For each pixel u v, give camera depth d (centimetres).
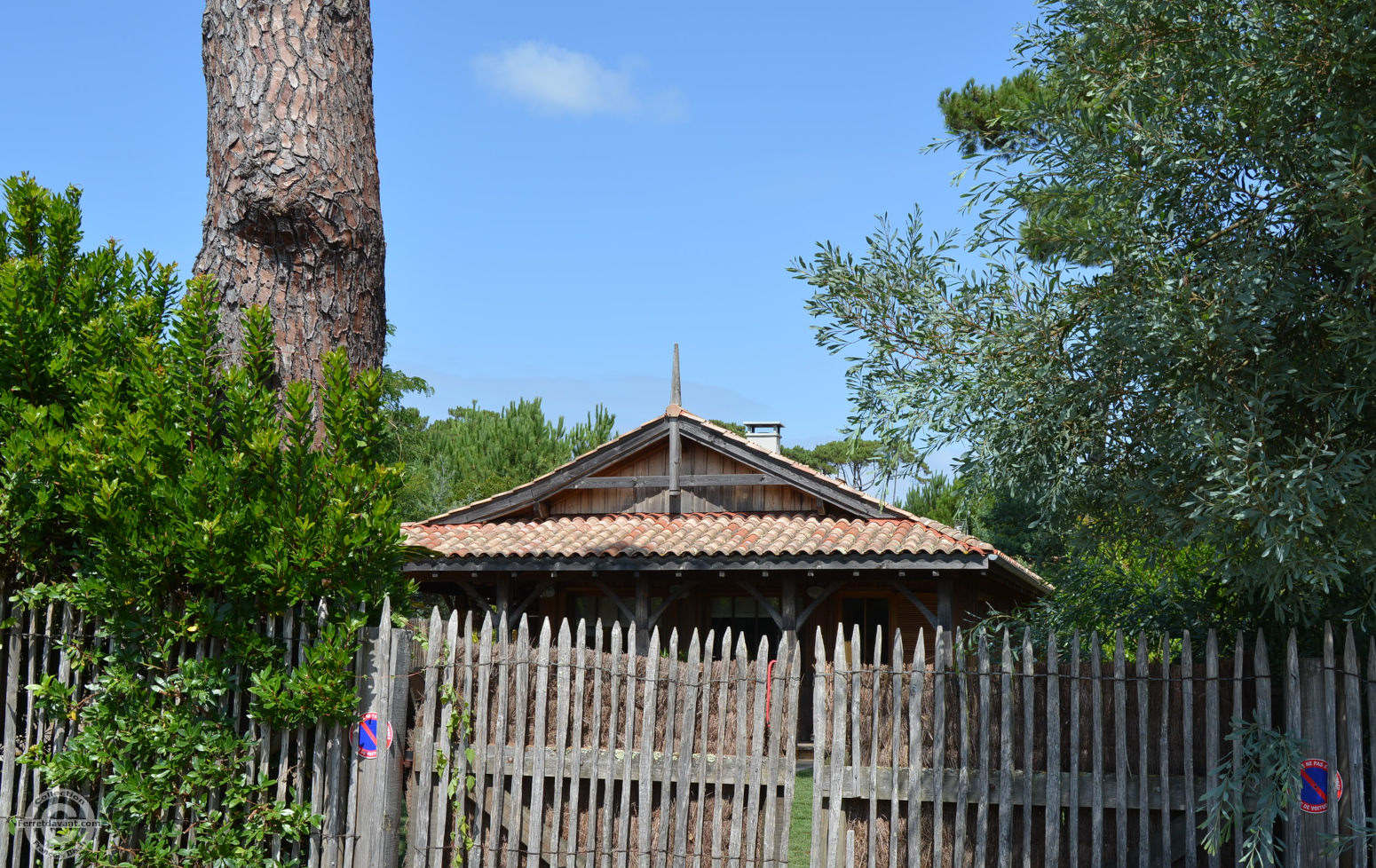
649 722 652
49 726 658
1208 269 573
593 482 1773
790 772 631
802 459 5400
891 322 657
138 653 632
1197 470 579
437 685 669
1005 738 610
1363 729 577
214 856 618
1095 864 593
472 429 3195
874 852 618
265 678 617
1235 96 570
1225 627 691
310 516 620
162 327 700
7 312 632
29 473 620
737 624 1753
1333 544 521
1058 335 609
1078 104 654
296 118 735
